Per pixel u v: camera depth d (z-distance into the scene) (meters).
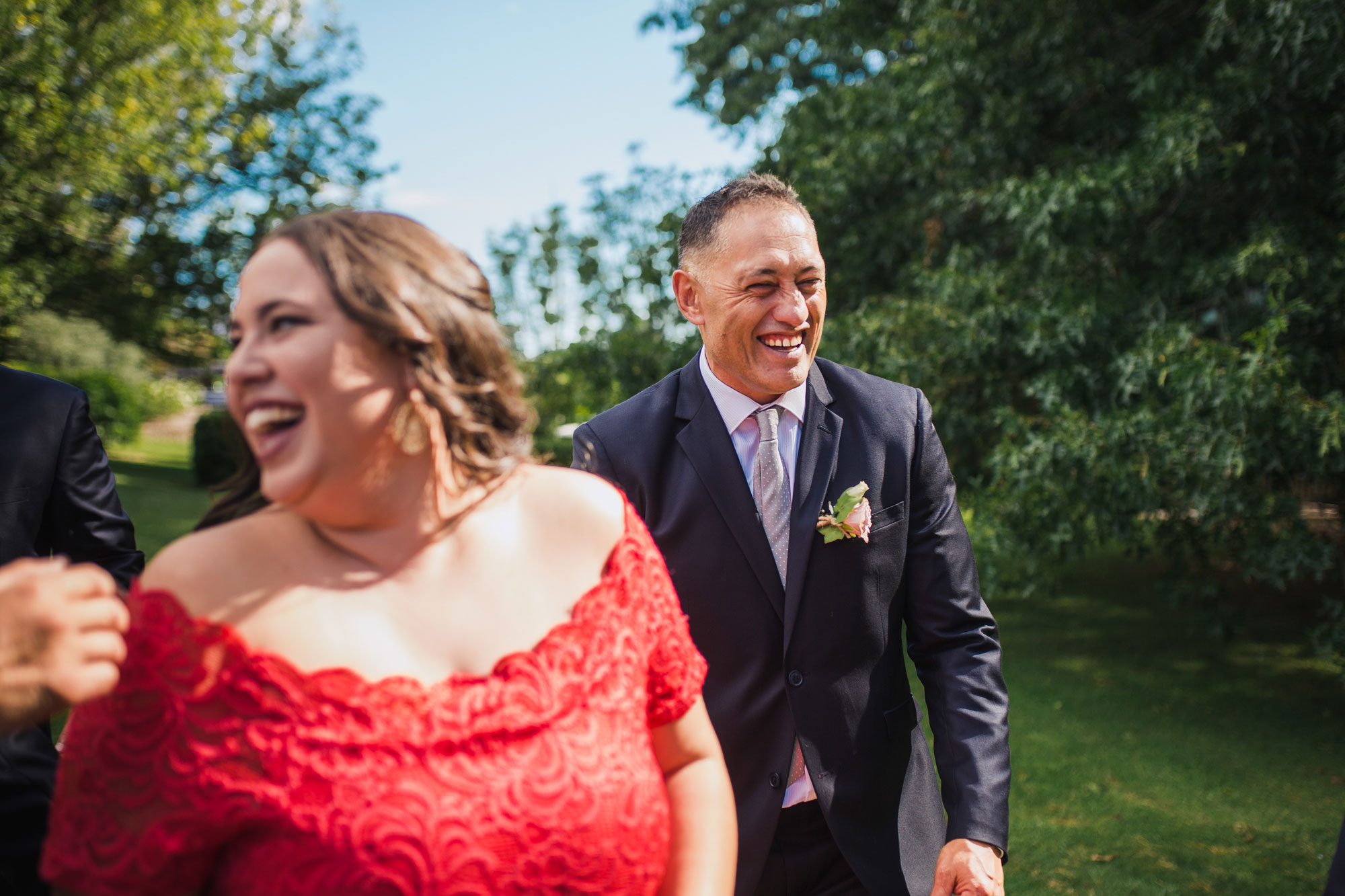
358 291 0.92
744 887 1.83
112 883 0.85
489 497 1.07
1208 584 5.60
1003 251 7.03
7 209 10.38
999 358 6.16
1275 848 3.92
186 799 0.84
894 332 6.46
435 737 0.88
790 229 1.93
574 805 0.93
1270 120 5.09
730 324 1.93
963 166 6.94
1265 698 5.98
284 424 0.91
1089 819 4.19
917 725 2.04
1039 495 5.52
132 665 0.86
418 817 0.86
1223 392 4.58
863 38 9.01
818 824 1.89
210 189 16.64
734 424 2.02
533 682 0.95
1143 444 5.01
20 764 1.74
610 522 1.13
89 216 12.02
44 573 0.84
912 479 2.03
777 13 12.87
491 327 1.03
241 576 0.91
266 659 0.86
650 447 2.03
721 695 1.91
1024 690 6.15
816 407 2.03
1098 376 5.58
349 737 0.86
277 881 0.84
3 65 9.09
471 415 1.00
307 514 0.95
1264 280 5.04
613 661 1.05
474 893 0.86
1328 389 4.92
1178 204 5.61
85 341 24.77
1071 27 6.14
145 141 10.73
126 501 13.32
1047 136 6.72
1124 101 6.29
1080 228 5.64
